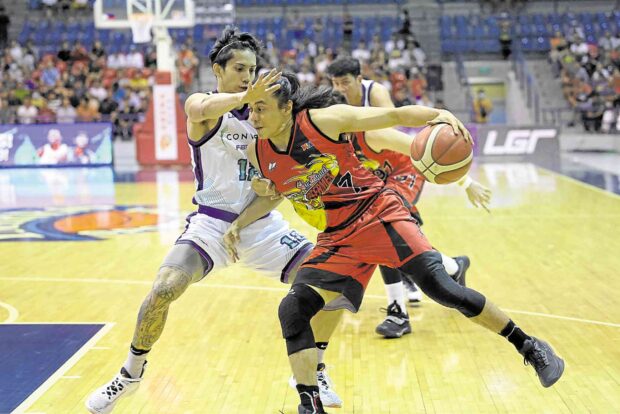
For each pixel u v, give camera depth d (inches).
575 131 807.7
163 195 494.6
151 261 301.9
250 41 156.6
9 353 187.5
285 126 137.4
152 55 821.2
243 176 155.3
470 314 137.3
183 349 190.7
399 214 142.9
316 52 853.2
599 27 922.7
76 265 296.2
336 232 143.6
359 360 181.0
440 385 163.5
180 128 677.3
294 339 135.8
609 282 255.6
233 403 155.0
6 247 335.0
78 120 761.6
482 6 959.0
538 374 138.1
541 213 404.5
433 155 136.4
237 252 159.5
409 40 862.5
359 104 200.7
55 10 940.6
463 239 337.1
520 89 871.7
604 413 145.9
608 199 449.7
